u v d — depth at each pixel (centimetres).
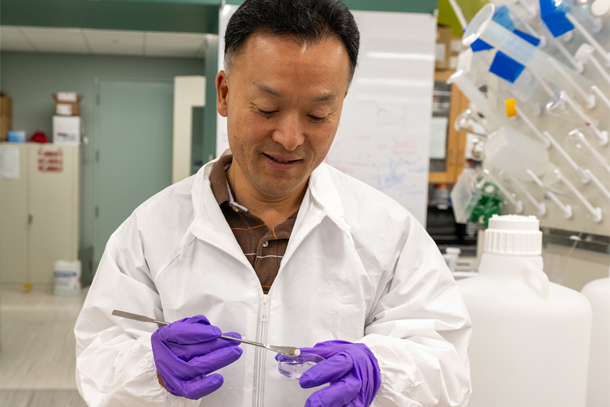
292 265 94
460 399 90
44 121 600
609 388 108
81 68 600
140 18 338
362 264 94
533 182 148
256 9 74
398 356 85
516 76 136
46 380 323
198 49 570
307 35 72
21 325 438
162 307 93
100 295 92
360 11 308
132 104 609
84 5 315
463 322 93
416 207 322
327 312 92
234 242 91
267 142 79
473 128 163
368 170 318
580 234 133
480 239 183
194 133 554
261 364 90
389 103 315
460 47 392
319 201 94
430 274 96
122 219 617
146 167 616
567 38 133
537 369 98
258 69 74
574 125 134
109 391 86
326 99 76
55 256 567
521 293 101
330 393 74
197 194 96
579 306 99
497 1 137
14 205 560
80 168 610
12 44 558
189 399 82
